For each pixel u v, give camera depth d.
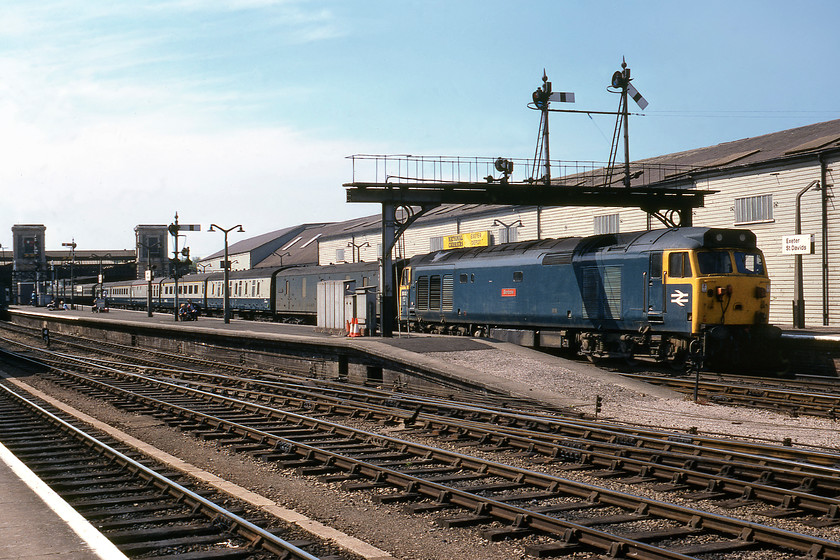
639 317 22.48
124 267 121.81
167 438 14.55
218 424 15.31
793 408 16.50
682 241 21.45
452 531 8.16
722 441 11.66
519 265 26.86
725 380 20.89
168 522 8.59
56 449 13.40
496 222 48.19
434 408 16.28
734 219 34.31
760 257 22.06
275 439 13.23
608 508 8.81
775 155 33.22
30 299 114.44
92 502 9.41
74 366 30.94
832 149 29.83
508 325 27.88
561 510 8.68
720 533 7.82
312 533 7.93
